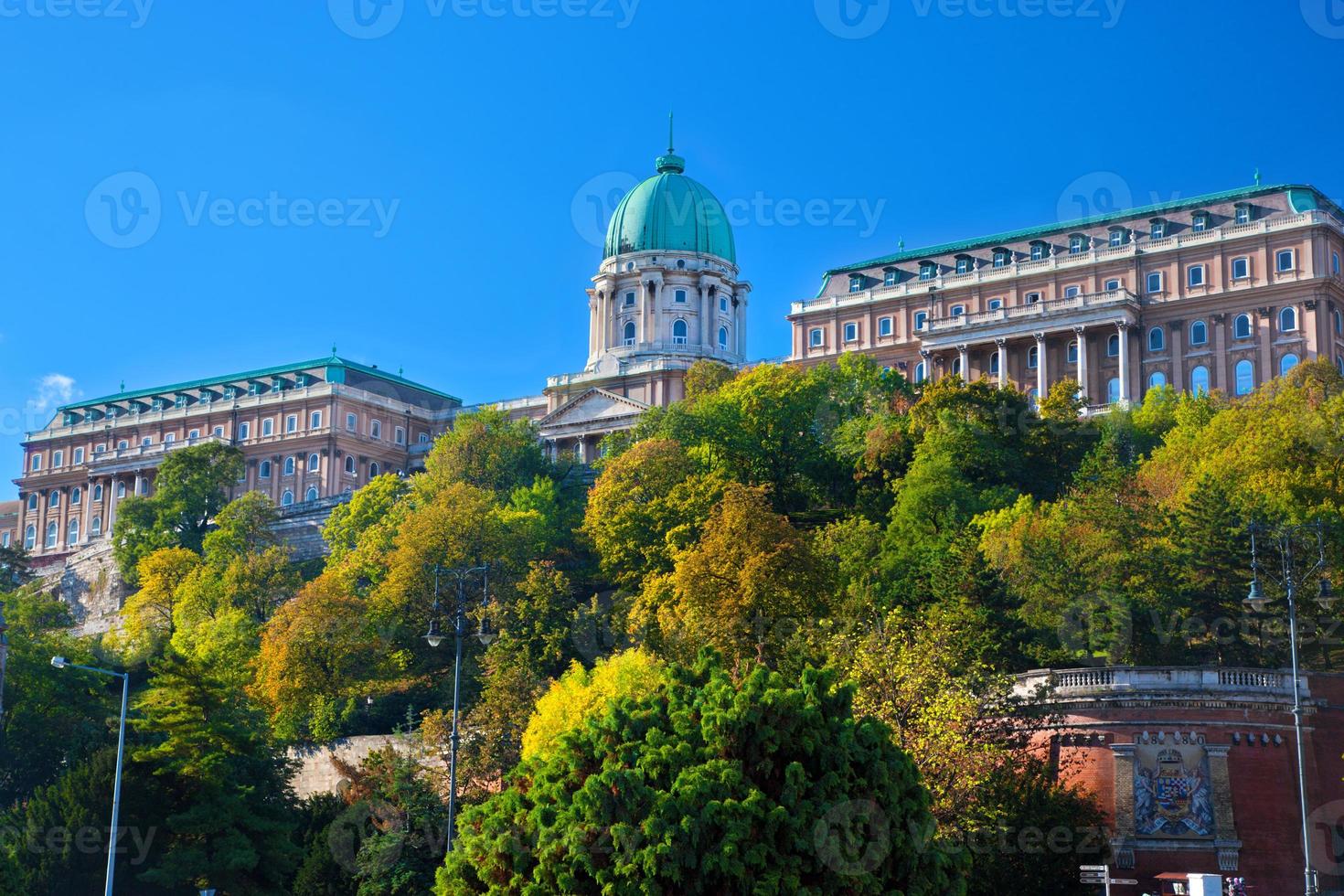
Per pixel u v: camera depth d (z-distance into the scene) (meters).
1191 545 95.94
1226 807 77.12
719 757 50.94
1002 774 70.94
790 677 73.69
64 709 117.56
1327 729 80.38
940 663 74.31
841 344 199.25
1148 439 143.38
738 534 102.62
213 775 86.88
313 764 112.56
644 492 143.50
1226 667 80.06
